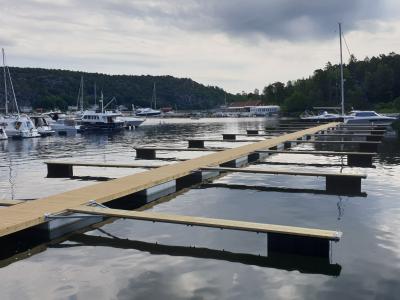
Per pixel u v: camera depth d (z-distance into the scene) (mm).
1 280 7594
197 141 33344
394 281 7336
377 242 9281
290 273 7742
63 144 37812
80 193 12398
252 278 7555
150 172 15922
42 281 7531
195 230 10234
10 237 9898
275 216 11656
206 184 16250
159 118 103438
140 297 6863
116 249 9078
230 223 9383
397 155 25078
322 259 8359
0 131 43531
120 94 157625
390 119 50031
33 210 10508
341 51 55625
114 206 12969
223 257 8531
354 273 7695
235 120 95188
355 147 30156
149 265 8180
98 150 31719
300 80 134500
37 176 19391
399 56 113688
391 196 13820
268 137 40531
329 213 11891
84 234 10102
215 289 7129
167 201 13555
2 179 18641
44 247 9273
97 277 7660
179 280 7492
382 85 98812
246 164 21750
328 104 100875
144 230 10305
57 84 147750
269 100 142875
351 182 15227
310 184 16031
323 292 6980
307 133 34656
